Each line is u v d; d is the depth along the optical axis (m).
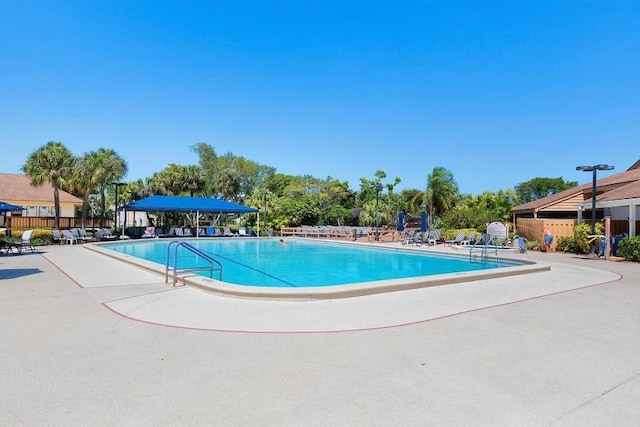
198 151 63.25
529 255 18.09
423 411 3.26
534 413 3.24
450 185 35.44
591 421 3.12
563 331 5.55
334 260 18.23
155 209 29.75
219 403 3.38
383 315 6.36
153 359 4.37
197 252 9.44
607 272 11.86
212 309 6.67
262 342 5.00
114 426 2.99
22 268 11.76
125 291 8.11
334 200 55.50
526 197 73.00
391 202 42.88
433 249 20.73
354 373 4.04
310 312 6.53
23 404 3.32
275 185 67.94
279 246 25.98
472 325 5.83
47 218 34.09
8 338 5.04
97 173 28.67
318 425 3.04
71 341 4.95
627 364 4.32
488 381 3.86
